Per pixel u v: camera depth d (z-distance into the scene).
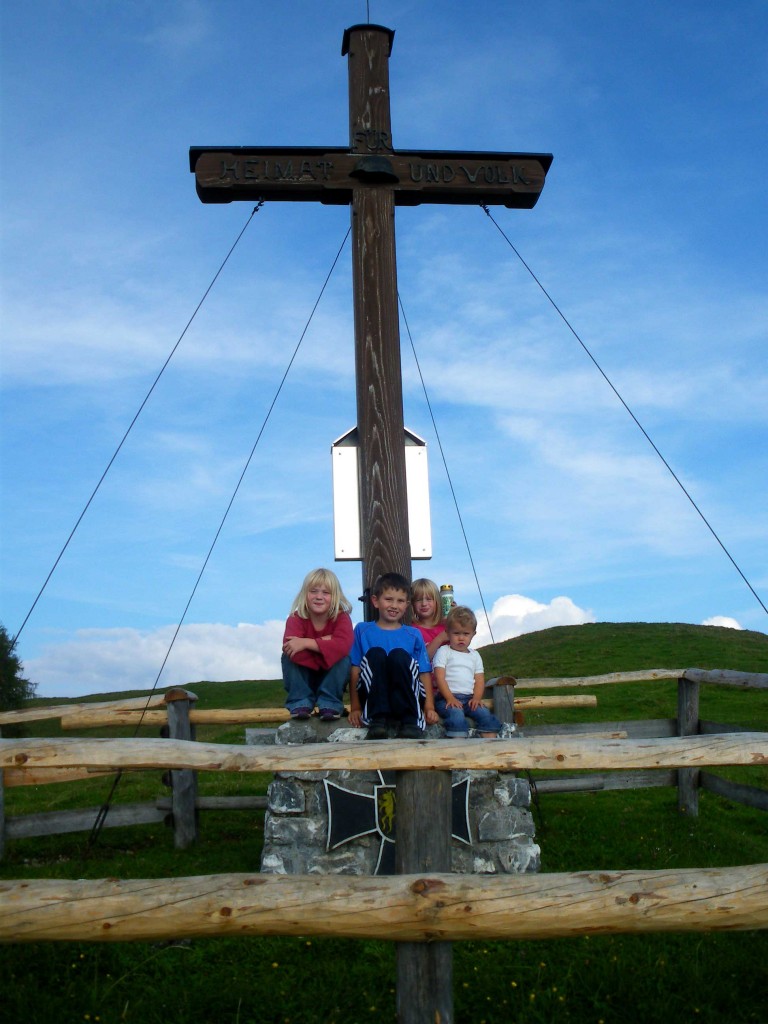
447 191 8.00
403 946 3.65
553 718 17.12
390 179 7.89
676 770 9.17
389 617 6.46
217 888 3.56
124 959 4.69
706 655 24.72
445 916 3.54
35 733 22.61
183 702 8.34
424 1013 3.60
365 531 7.43
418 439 7.74
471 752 3.80
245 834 8.45
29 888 3.55
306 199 8.05
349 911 3.53
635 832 8.16
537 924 3.54
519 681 9.36
